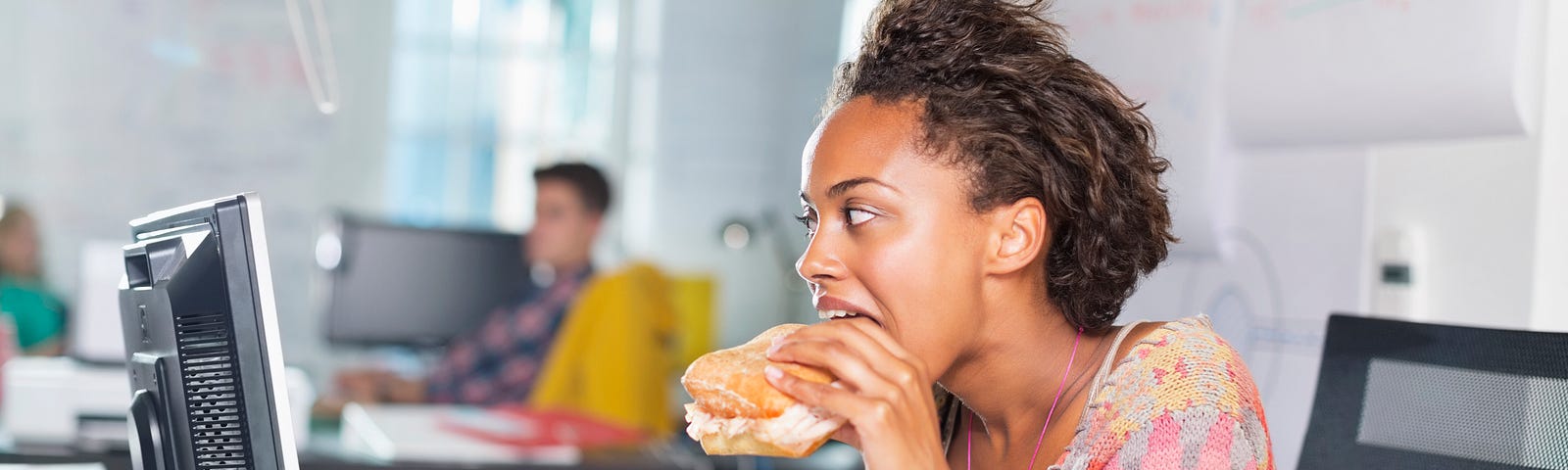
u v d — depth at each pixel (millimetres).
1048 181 1034
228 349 1175
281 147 5645
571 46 6039
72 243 5402
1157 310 2484
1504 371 1227
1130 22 2426
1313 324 2109
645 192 6133
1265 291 2211
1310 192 2133
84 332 2754
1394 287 1966
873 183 1010
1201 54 2273
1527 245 1776
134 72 5492
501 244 4047
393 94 5836
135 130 5492
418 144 5883
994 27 1062
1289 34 2066
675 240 6145
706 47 6152
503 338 3668
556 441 2584
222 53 5574
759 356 1055
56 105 5402
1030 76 1043
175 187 5539
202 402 1186
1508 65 1699
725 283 6188
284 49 5633
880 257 1013
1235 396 984
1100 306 1099
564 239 3682
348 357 4898
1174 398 978
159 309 1214
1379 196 2021
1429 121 1833
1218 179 2281
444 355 4031
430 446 2408
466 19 5930
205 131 5562
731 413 1033
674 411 4727
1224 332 2301
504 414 2840
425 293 3998
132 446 1254
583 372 3312
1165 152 2326
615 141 6082
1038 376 1113
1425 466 1249
